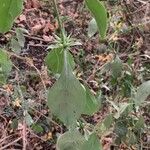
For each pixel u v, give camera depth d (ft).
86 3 2.16
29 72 8.06
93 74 7.98
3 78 5.24
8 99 7.57
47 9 9.66
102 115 7.32
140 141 6.64
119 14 8.66
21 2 2.02
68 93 2.21
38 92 7.86
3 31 2.08
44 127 7.57
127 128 5.91
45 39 9.18
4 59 3.55
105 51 8.33
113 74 6.12
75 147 2.68
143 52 9.05
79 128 4.87
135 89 6.21
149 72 7.55
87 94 2.75
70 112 2.20
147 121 7.44
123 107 5.61
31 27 9.36
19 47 6.41
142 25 8.86
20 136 7.47
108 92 7.59
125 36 9.14
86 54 8.62
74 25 9.34
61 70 2.42
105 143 7.13
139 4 9.62
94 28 4.87
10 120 7.64
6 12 2.03
